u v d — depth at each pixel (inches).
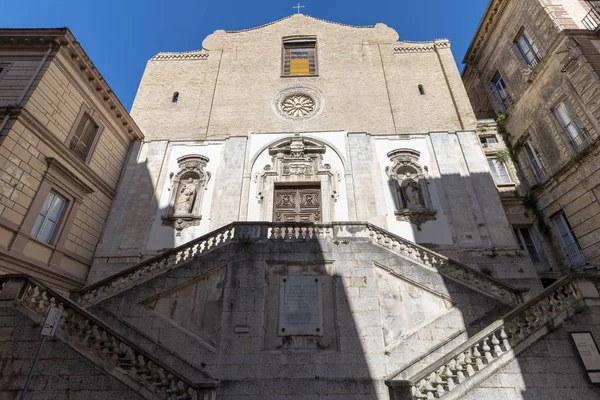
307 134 726.5
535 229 636.1
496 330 298.7
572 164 549.6
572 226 562.6
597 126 505.0
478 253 561.9
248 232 427.8
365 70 829.8
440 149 684.7
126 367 291.6
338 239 423.8
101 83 588.4
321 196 639.1
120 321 377.4
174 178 663.8
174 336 370.6
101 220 600.7
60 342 283.3
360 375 348.2
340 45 884.0
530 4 645.3
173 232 599.8
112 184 638.5
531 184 665.0
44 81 479.8
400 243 430.0
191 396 260.4
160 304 390.0
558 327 297.0
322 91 796.6
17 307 295.0
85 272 552.4
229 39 900.0
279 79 822.5
